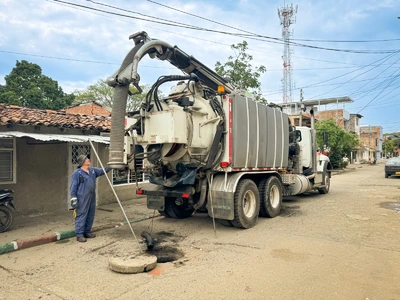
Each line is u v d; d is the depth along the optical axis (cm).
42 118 870
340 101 4391
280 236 666
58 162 939
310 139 1189
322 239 640
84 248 608
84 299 391
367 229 720
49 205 912
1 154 813
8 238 652
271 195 866
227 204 696
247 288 413
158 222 830
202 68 753
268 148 845
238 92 836
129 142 690
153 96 693
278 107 970
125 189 1142
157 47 658
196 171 708
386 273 461
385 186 1619
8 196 718
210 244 618
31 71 2705
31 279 458
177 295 397
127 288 420
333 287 414
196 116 699
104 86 3312
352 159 4872
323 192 1334
